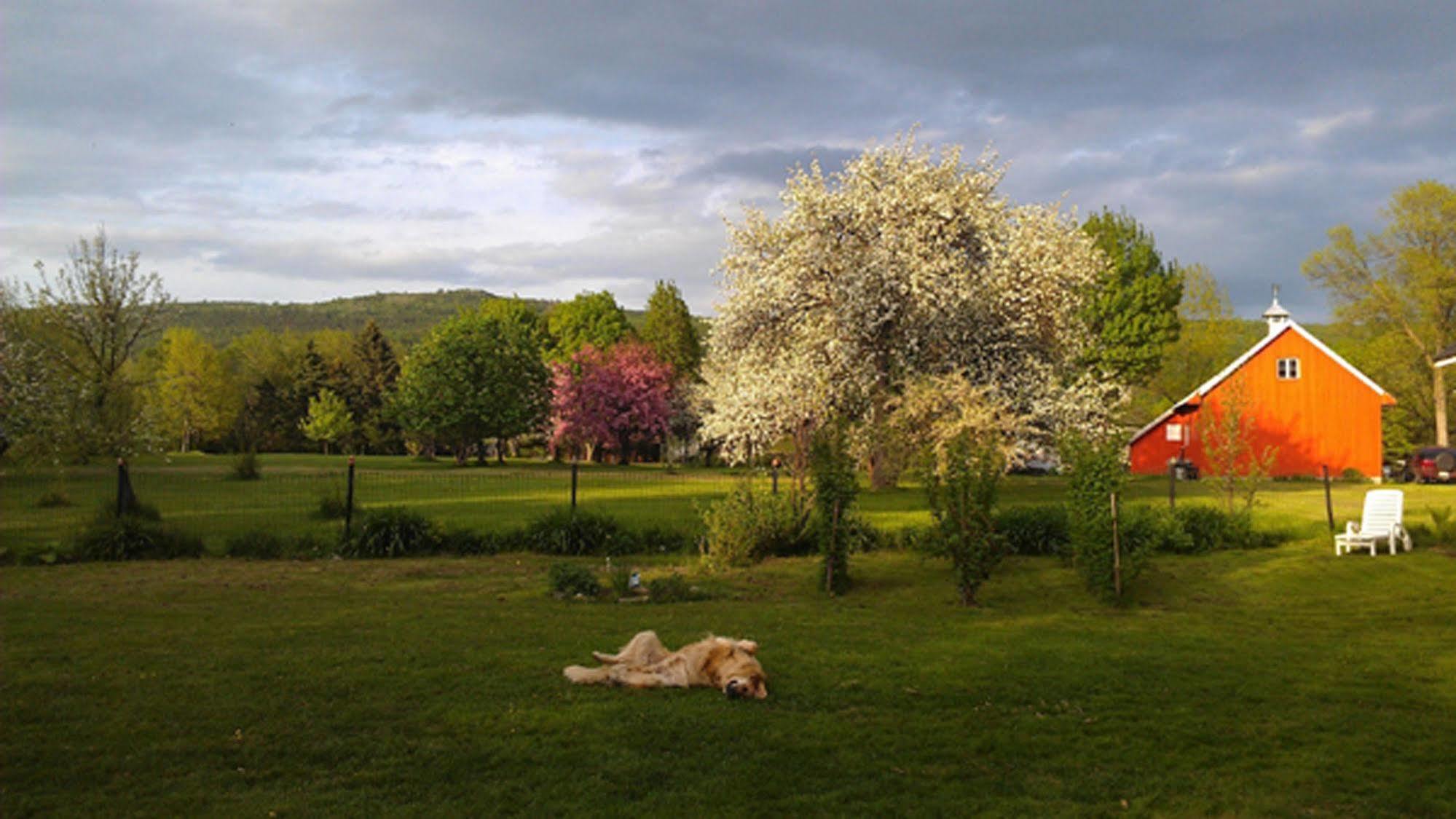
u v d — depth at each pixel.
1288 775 5.79
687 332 75.31
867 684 7.67
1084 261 28.94
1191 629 10.23
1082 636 9.80
